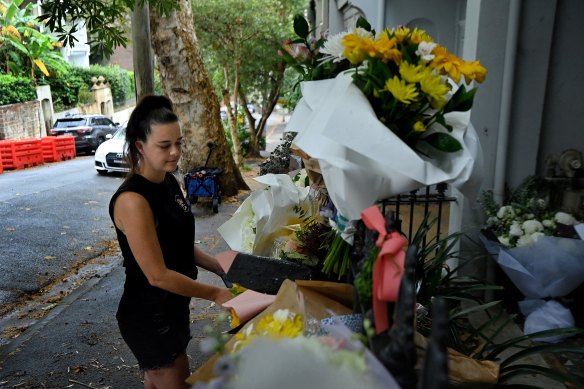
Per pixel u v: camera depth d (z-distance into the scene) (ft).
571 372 8.90
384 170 4.44
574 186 11.58
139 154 6.61
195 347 12.16
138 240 6.27
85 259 21.04
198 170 29.04
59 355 12.26
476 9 11.49
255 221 8.54
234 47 47.70
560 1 11.48
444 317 2.89
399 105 4.87
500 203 11.98
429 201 11.12
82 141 63.41
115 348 12.58
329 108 4.86
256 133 60.29
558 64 11.83
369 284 4.21
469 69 4.83
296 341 3.26
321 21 41.32
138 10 21.63
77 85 88.17
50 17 13.65
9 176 44.86
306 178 10.06
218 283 16.84
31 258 20.97
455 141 4.87
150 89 22.66
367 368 3.02
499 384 6.15
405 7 20.92
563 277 9.69
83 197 34.04
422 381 2.76
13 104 64.69
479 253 11.93
